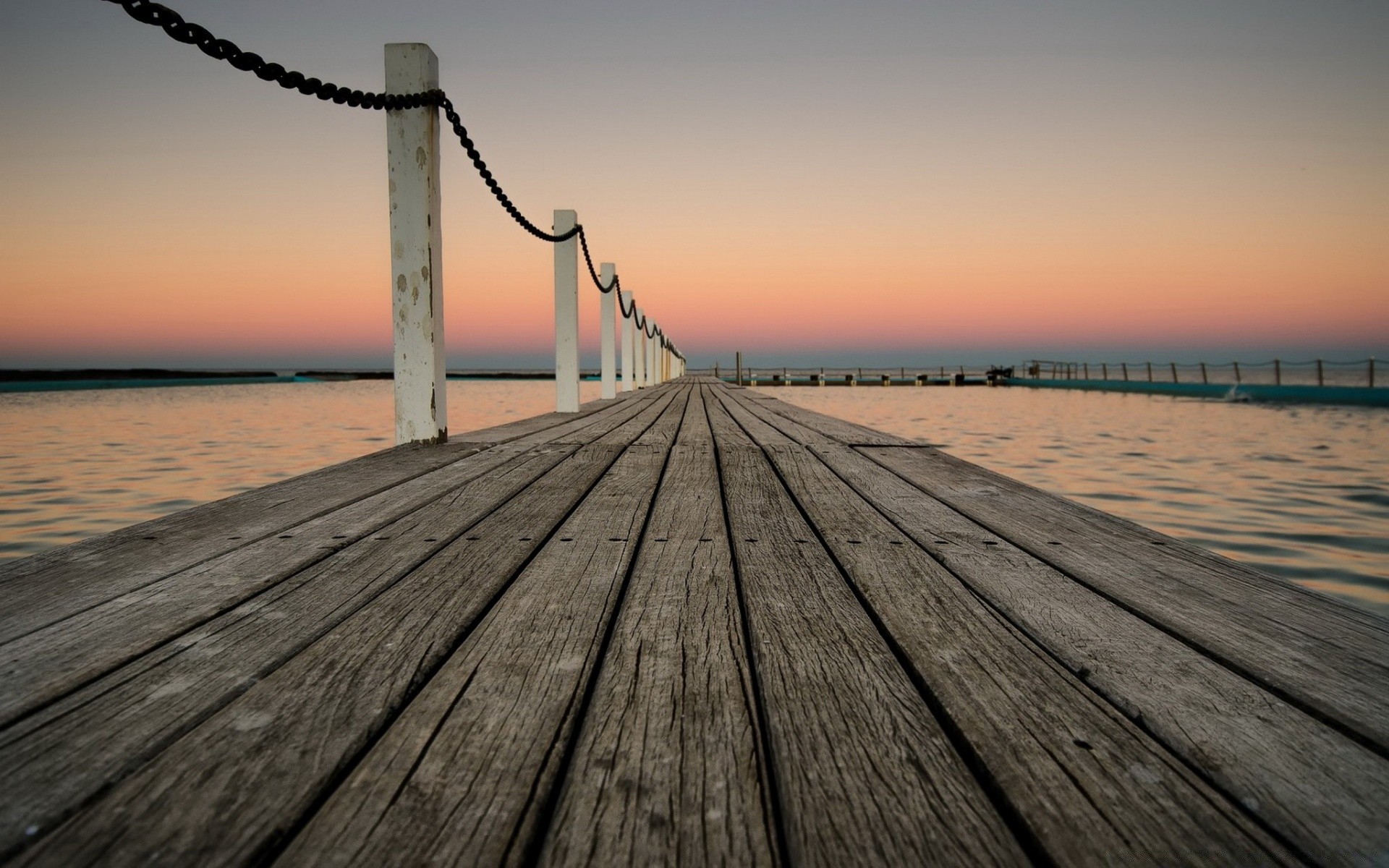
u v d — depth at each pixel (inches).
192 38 83.0
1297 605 56.2
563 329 265.7
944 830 29.9
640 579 63.5
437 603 56.3
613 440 171.6
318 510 90.1
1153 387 1163.3
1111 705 40.5
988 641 49.3
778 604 57.1
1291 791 32.2
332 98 110.5
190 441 384.5
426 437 155.9
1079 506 95.3
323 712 38.6
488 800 31.1
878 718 39.1
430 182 149.5
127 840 28.3
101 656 45.3
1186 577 63.7
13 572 63.4
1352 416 701.3
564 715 38.8
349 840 28.5
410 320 153.1
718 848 28.5
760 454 147.7
